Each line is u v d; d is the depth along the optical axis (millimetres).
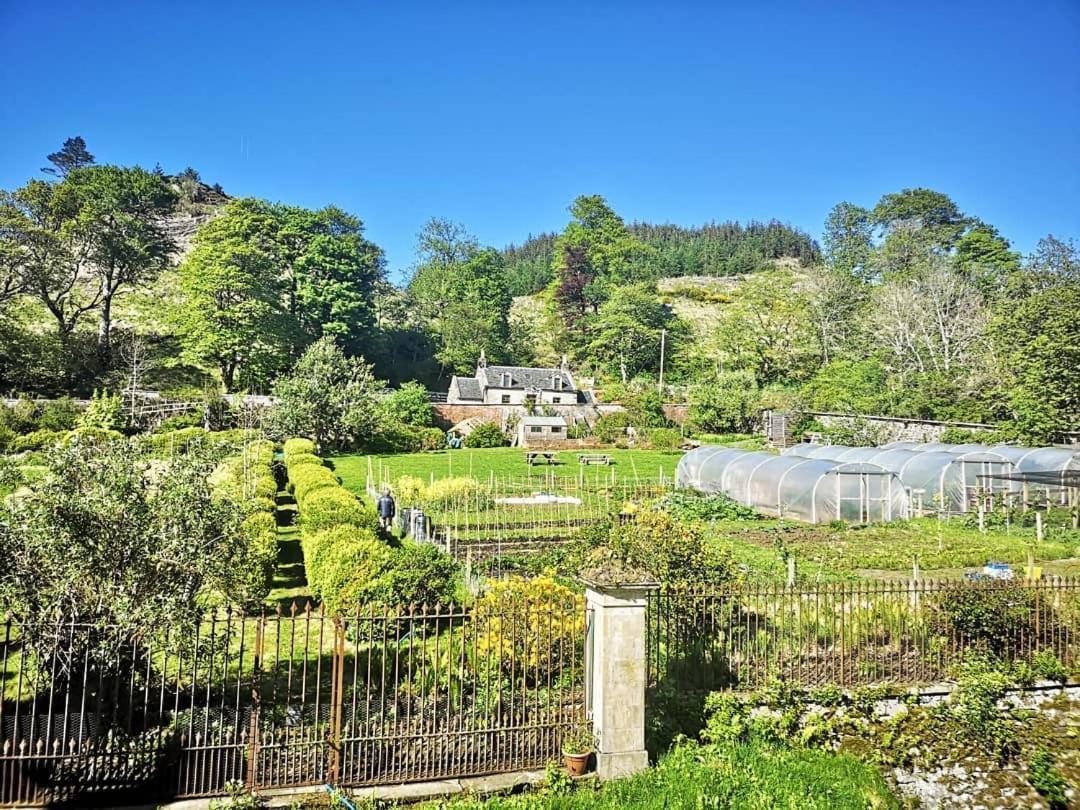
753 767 8758
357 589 12508
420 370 86562
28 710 8547
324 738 8266
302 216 79625
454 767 8375
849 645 11461
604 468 45781
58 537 8008
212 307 62469
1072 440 35438
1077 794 9461
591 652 8852
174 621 8031
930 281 59906
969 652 11289
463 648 9062
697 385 74062
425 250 104438
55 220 68812
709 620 11781
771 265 154875
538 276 141250
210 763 7953
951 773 9656
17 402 49125
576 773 8359
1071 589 12375
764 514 29422
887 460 33062
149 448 9516
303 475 27547
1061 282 47500
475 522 26062
